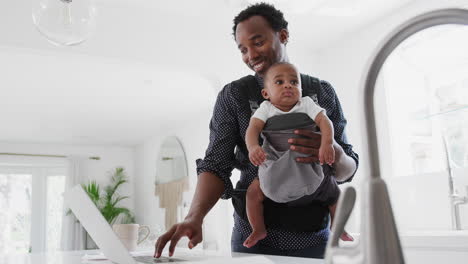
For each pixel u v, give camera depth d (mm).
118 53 3262
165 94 5816
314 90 1417
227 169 1389
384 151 3375
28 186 8953
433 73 3291
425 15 456
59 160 8906
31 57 4312
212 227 6176
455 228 2621
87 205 1055
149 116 6973
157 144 8406
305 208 1310
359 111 467
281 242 1297
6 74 4809
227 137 1404
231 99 1420
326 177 1322
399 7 3363
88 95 5742
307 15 3455
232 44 3701
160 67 3479
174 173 7531
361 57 3707
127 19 3336
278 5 3246
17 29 2971
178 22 3514
